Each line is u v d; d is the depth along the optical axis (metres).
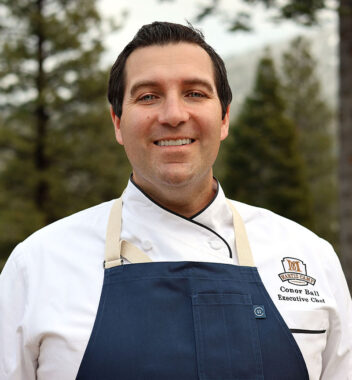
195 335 1.44
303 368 1.51
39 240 1.68
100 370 1.42
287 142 24.33
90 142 13.80
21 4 13.02
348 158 6.25
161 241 1.60
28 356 1.53
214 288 1.50
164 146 1.55
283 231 1.77
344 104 6.27
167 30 1.63
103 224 1.69
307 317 1.57
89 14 13.19
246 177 24.44
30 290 1.58
